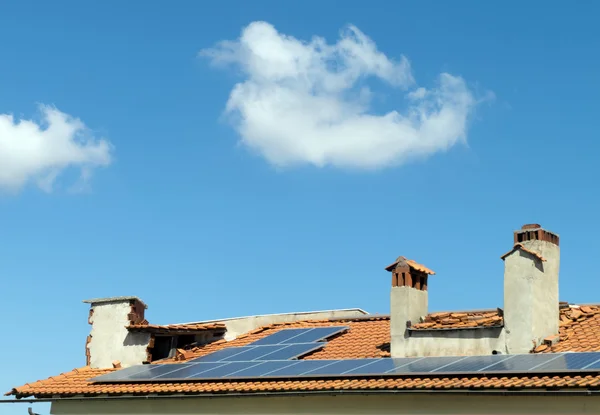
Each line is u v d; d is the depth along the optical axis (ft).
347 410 113.29
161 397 125.80
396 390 107.86
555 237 122.72
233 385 121.19
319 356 129.70
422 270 127.44
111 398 130.52
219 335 156.76
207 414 123.75
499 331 117.08
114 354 151.33
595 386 95.50
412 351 122.31
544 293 118.42
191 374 128.36
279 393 115.96
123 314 152.35
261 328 155.12
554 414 99.50
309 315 158.20
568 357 105.09
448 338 120.16
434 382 106.93
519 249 118.21
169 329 149.59
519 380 101.45
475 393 103.19
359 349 130.21
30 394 137.28
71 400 134.41
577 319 124.47
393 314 125.29
